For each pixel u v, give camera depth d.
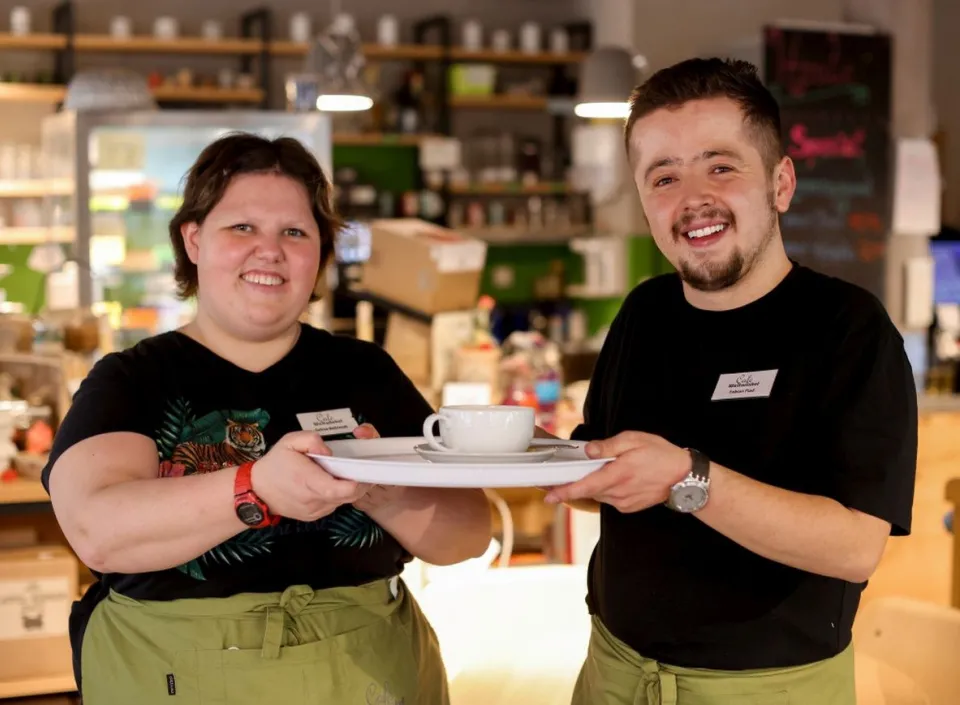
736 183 1.61
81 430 1.62
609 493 1.41
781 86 6.63
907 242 7.00
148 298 6.12
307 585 1.66
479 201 8.96
